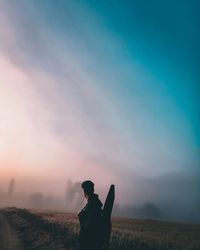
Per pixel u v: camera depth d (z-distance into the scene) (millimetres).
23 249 15680
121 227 38500
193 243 24438
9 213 48406
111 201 5582
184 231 42344
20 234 21891
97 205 5617
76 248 15641
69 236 19031
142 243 19141
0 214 46469
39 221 30969
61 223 26703
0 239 18625
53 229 23438
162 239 24875
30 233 22234
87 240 5461
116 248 16453
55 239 18719
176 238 28844
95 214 5523
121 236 20297
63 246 16547
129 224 48531
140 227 42781
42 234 21359
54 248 16078
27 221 32312
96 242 5430
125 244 17594
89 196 5734
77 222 30594
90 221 5484
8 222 31984
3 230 23641
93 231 5449
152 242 20547
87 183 5754
